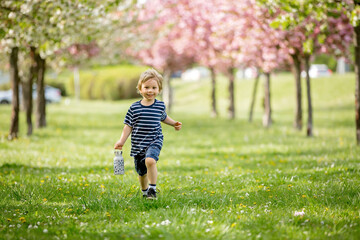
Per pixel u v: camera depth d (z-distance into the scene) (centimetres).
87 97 5656
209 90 5191
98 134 1977
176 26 3106
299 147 1434
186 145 1600
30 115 1770
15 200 623
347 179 747
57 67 2428
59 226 481
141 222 487
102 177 836
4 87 5003
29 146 1424
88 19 1165
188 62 3594
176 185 757
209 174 909
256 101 4256
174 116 3328
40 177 840
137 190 682
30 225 477
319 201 586
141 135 600
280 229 451
